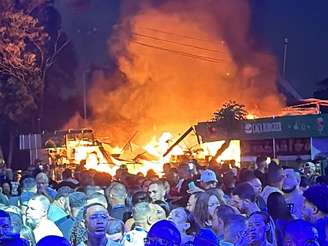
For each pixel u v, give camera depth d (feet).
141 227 26.78
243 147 90.22
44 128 169.78
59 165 103.60
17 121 159.43
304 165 58.08
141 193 32.45
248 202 29.63
